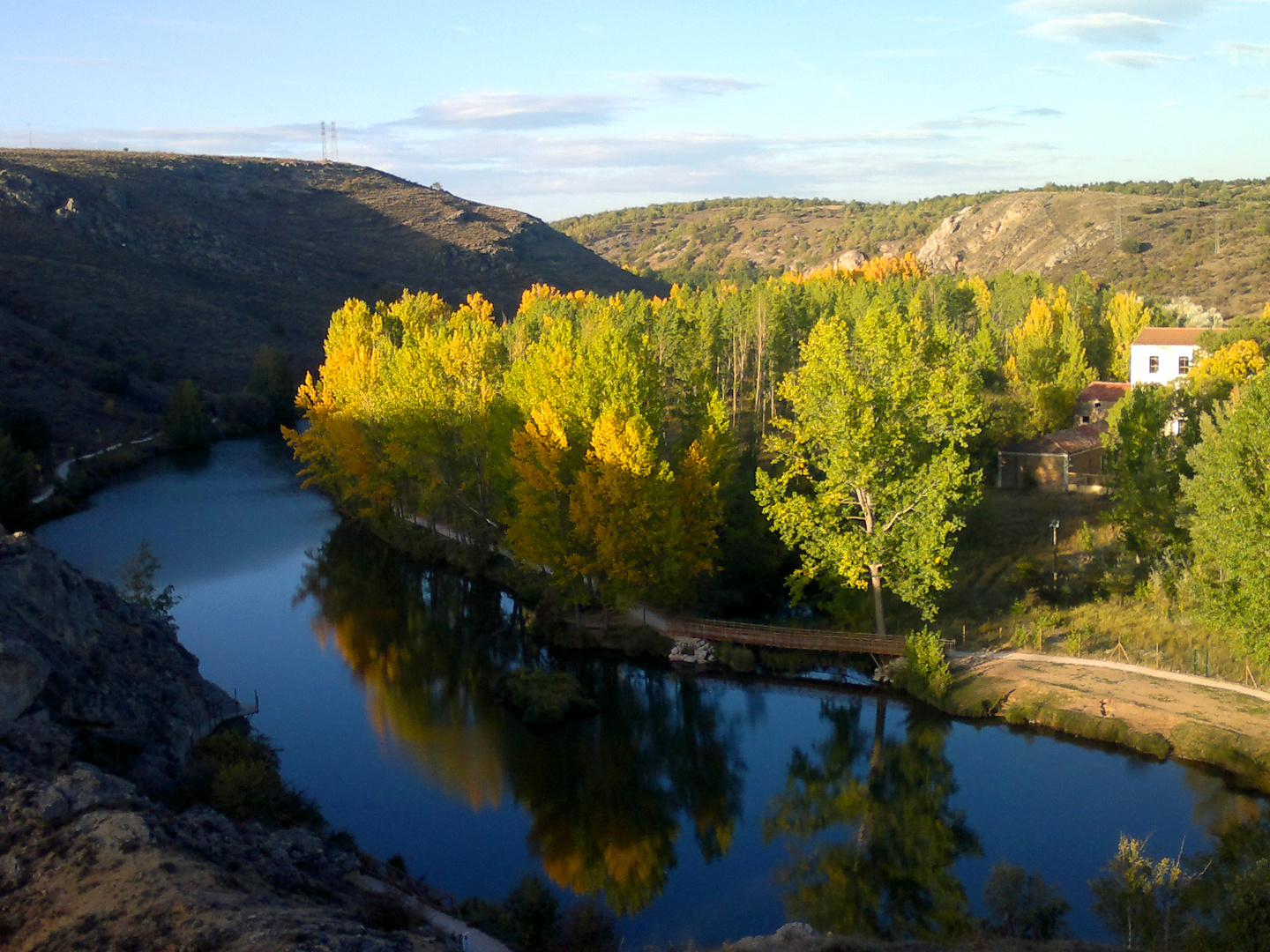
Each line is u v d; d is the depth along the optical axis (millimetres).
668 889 29359
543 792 35438
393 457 62469
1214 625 37500
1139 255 186375
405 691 44062
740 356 105750
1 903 21594
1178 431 61469
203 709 36125
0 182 164875
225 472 93188
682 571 47438
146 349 130375
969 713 38750
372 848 31234
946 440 56844
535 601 53531
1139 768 34219
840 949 23891
